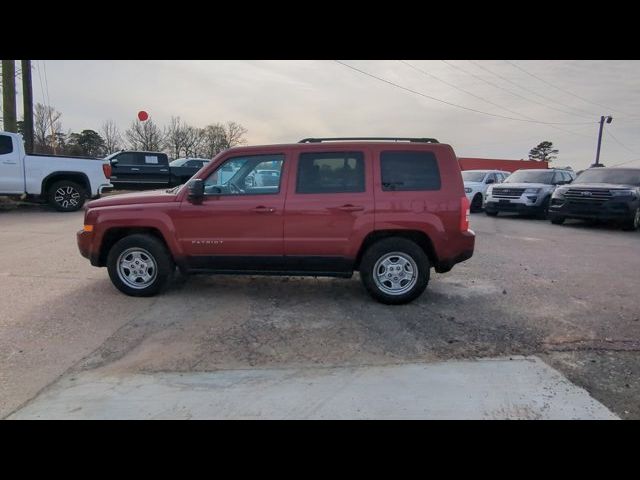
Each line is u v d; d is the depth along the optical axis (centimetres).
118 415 300
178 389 332
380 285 523
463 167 3644
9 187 1195
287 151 523
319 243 516
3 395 321
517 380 350
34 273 637
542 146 6906
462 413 306
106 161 1359
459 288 604
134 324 456
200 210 522
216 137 6688
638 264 766
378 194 512
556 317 493
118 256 535
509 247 922
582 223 1389
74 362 373
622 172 1309
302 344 414
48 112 4231
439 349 406
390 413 305
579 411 310
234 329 448
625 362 383
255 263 529
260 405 313
